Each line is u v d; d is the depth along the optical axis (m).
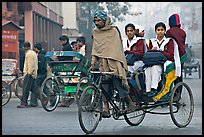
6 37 20.16
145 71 10.19
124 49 10.43
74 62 13.03
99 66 9.81
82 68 13.13
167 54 10.28
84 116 9.52
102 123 11.04
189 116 10.80
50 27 38.53
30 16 29.86
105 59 9.69
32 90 15.12
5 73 18.48
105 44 9.67
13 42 20.36
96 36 9.76
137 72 10.10
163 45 10.46
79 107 9.36
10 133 9.83
